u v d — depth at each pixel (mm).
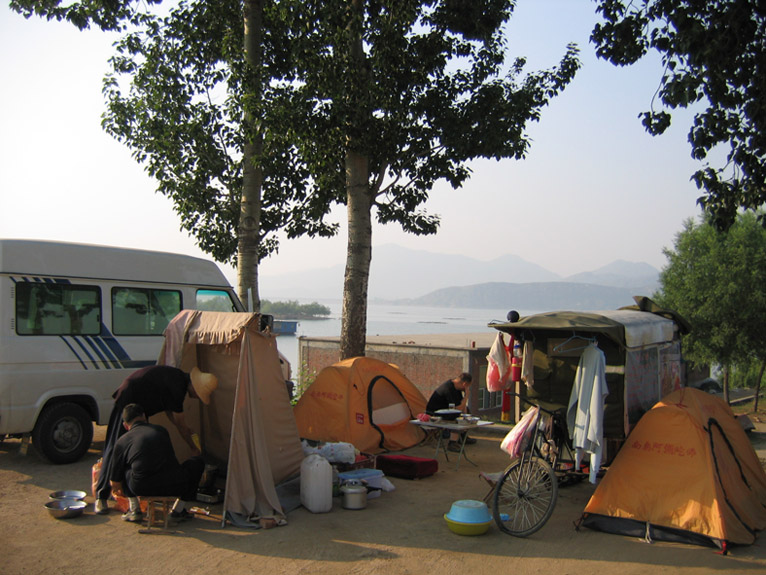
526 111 11680
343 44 10945
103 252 9234
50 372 8258
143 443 5930
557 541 5848
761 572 5164
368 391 9781
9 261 8078
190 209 13398
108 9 12078
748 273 20594
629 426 6668
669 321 7938
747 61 8531
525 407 7582
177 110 12961
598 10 9711
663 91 8609
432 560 5367
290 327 64000
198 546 5590
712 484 5805
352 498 6742
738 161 8617
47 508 6242
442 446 10195
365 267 11656
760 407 24516
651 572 5137
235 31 12883
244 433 6352
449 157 12266
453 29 11375
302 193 14242
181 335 7219
